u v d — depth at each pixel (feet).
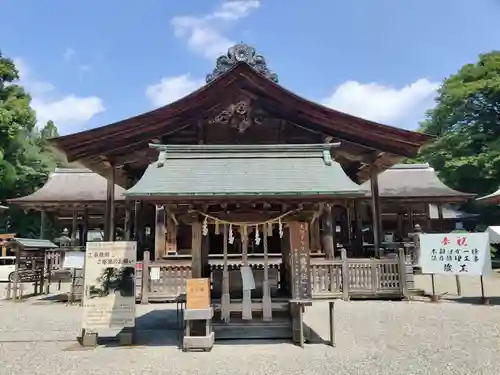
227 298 26.27
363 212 95.09
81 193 87.66
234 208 26.09
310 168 27.43
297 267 25.59
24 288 60.64
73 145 45.06
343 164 56.80
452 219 112.27
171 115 47.16
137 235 57.82
